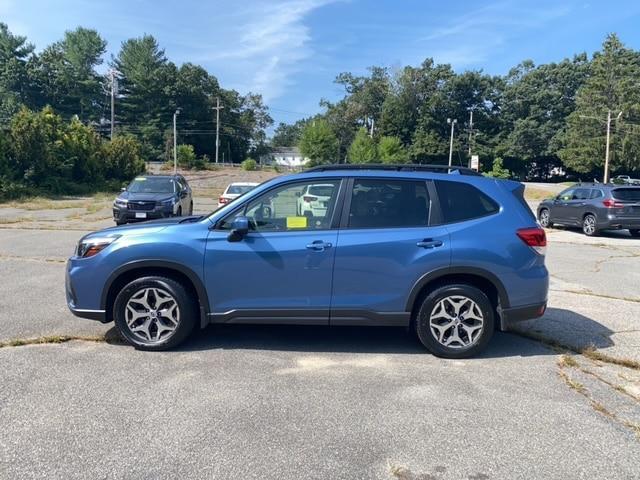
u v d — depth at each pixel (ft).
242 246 16.19
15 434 11.13
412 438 11.29
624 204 53.01
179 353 16.34
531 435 11.52
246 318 16.44
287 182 16.78
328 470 10.02
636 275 31.45
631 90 214.28
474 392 13.78
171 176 58.54
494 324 16.74
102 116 309.83
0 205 83.56
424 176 16.88
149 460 10.24
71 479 9.58
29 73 270.26
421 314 16.35
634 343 17.98
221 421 11.87
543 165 296.71
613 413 12.67
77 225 55.62
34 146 106.52
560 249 43.98
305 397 13.25
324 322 16.44
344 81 331.36
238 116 360.69
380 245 16.08
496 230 16.38
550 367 15.72
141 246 16.21
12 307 21.17
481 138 280.10
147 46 316.40
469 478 9.87
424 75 289.33
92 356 15.88
